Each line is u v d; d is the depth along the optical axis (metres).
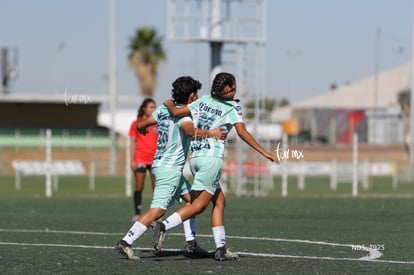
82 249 25.25
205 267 21.09
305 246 26.33
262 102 63.19
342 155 120.50
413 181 96.00
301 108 164.75
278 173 92.81
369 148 125.94
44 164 117.19
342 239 28.56
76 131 138.88
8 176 113.44
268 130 65.31
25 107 144.75
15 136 136.62
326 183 86.62
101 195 61.53
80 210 43.38
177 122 22.55
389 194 63.88
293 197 57.50
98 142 135.38
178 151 22.64
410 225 34.47
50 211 42.62
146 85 175.50
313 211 42.81
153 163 22.86
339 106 191.88
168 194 22.67
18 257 23.09
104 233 30.58
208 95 22.86
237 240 28.20
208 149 22.42
